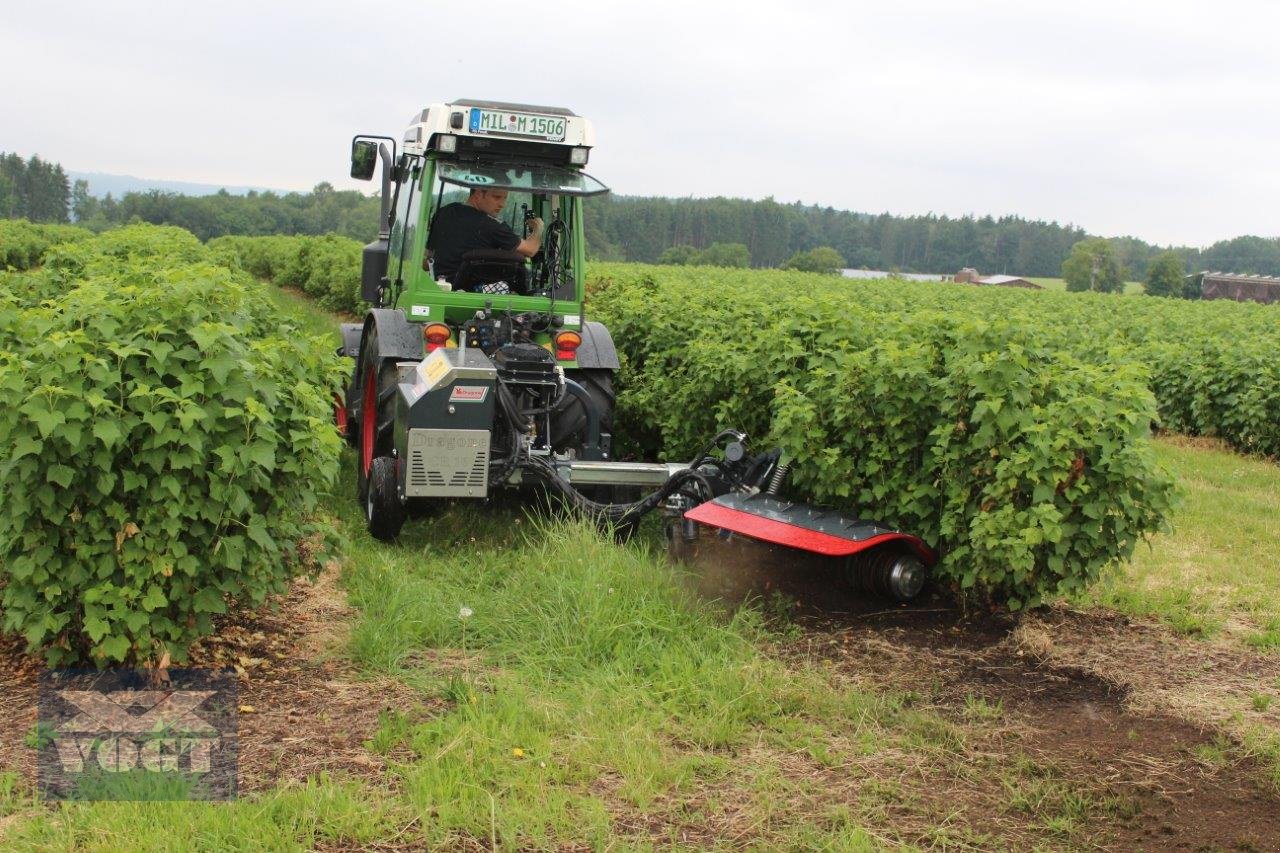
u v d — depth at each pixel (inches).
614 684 203.3
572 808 160.4
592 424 313.4
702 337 394.3
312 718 186.2
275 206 3865.7
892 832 158.1
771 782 170.7
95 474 184.9
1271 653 241.9
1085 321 898.7
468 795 160.7
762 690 201.9
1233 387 576.4
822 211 4564.5
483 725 180.5
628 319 473.7
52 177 5088.6
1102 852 154.5
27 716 181.0
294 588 252.7
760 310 414.3
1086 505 234.1
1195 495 421.4
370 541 298.0
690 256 2770.7
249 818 150.0
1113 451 231.6
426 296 317.7
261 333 349.1
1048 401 244.1
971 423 247.3
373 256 370.3
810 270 3088.1
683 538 273.3
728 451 278.1
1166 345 667.4
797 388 305.3
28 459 179.0
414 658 216.2
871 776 175.5
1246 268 4830.2
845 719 195.5
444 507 318.0
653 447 444.8
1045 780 175.0
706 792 167.8
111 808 152.0
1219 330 742.5
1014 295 1326.3
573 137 320.8
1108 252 3686.0
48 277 395.5
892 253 4559.5
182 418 181.3
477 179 316.2
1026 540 227.1
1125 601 271.7
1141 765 182.4
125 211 3727.9
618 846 149.2
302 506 212.4
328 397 242.1
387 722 182.4
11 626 188.5
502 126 314.3
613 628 221.6
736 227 3720.5
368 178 378.3
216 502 192.2
